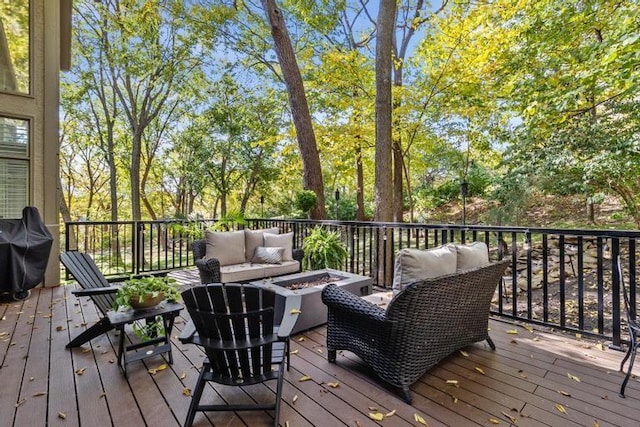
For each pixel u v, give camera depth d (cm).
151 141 1532
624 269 565
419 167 1141
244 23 1082
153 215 1595
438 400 201
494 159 902
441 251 243
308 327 316
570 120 599
